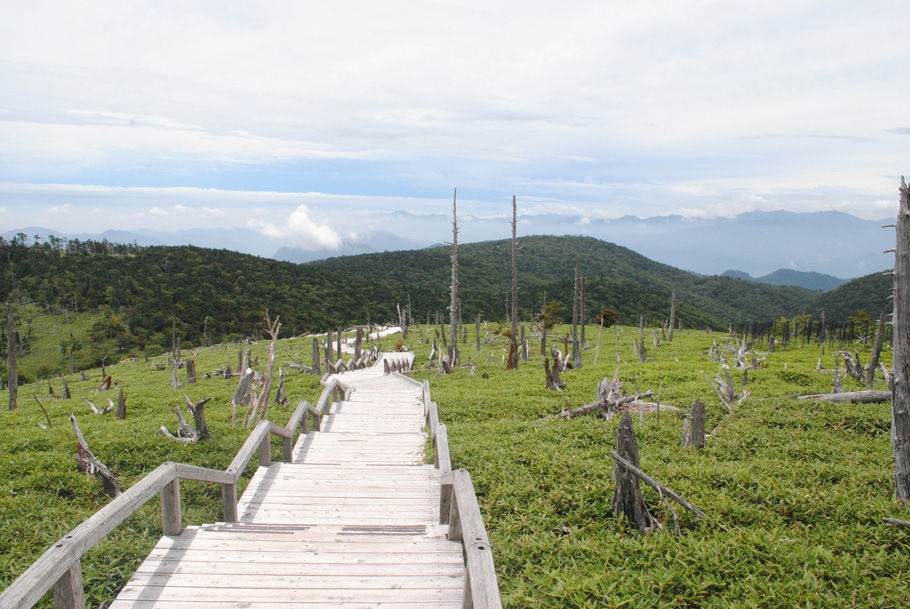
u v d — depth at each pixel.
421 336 64.62
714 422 15.78
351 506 8.27
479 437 12.85
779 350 48.12
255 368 38.00
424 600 5.21
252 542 6.50
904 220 8.66
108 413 21.61
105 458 12.20
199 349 73.81
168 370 45.41
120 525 8.15
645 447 12.07
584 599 5.89
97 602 5.66
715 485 9.11
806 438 13.14
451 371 32.47
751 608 5.59
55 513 8.70
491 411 18.50
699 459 11.04
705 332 75.44
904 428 8.55
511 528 7.71
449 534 6.65
